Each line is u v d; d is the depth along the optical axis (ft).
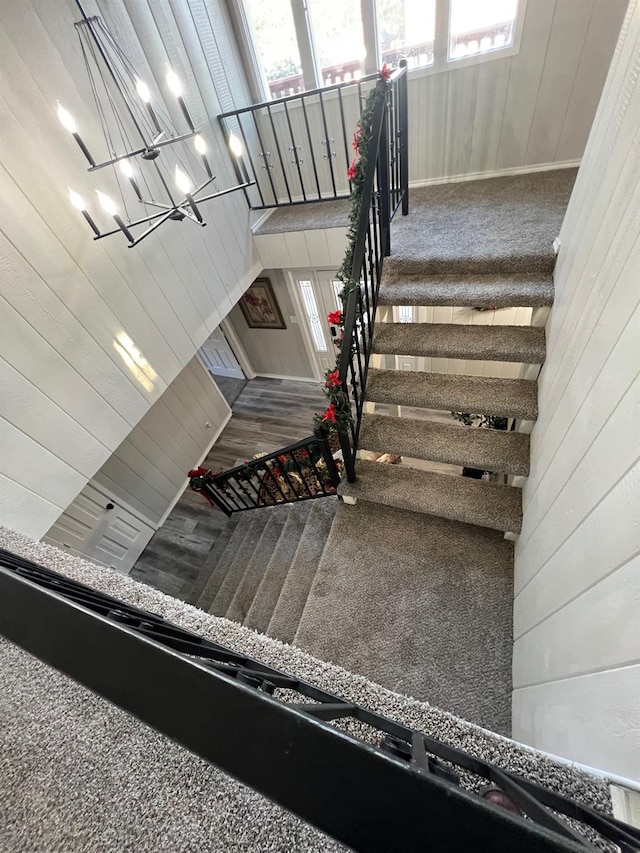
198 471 10.90
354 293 5.59
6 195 5.36
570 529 3.86
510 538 6.71
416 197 9.96
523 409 6.19
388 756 1.11
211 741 1.23
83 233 6.45
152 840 2.33
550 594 4.25
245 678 2.03
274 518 11.16
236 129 9.99
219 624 3.37
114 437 7.61
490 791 2.36
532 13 7.62
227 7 9.16
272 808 2.35
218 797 2.43
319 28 9.23
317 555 8.20
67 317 6.40
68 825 2.43
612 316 3.39
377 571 6.81
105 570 3.85
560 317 5.51
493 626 5.89
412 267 7.36
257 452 15.55
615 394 3.11
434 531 7.16
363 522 7.53
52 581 2.85
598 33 7.52
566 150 9.15
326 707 1.88
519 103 8.77
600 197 4.20
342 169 11.29
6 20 5.03
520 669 4.98
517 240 7.07
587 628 3.15
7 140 5.26
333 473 7.32
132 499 12.52
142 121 7.22
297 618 7.15
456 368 13.56
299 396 17.43
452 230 7.96
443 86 9.08
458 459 6.58
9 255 5.50
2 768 2.70
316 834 2.25
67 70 5.81
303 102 8.21
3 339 5.56
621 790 2.33
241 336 17.02
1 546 4.20
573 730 3.11
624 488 2.77
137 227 7.43
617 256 3.45
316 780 1.12
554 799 2.06
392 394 6.96
